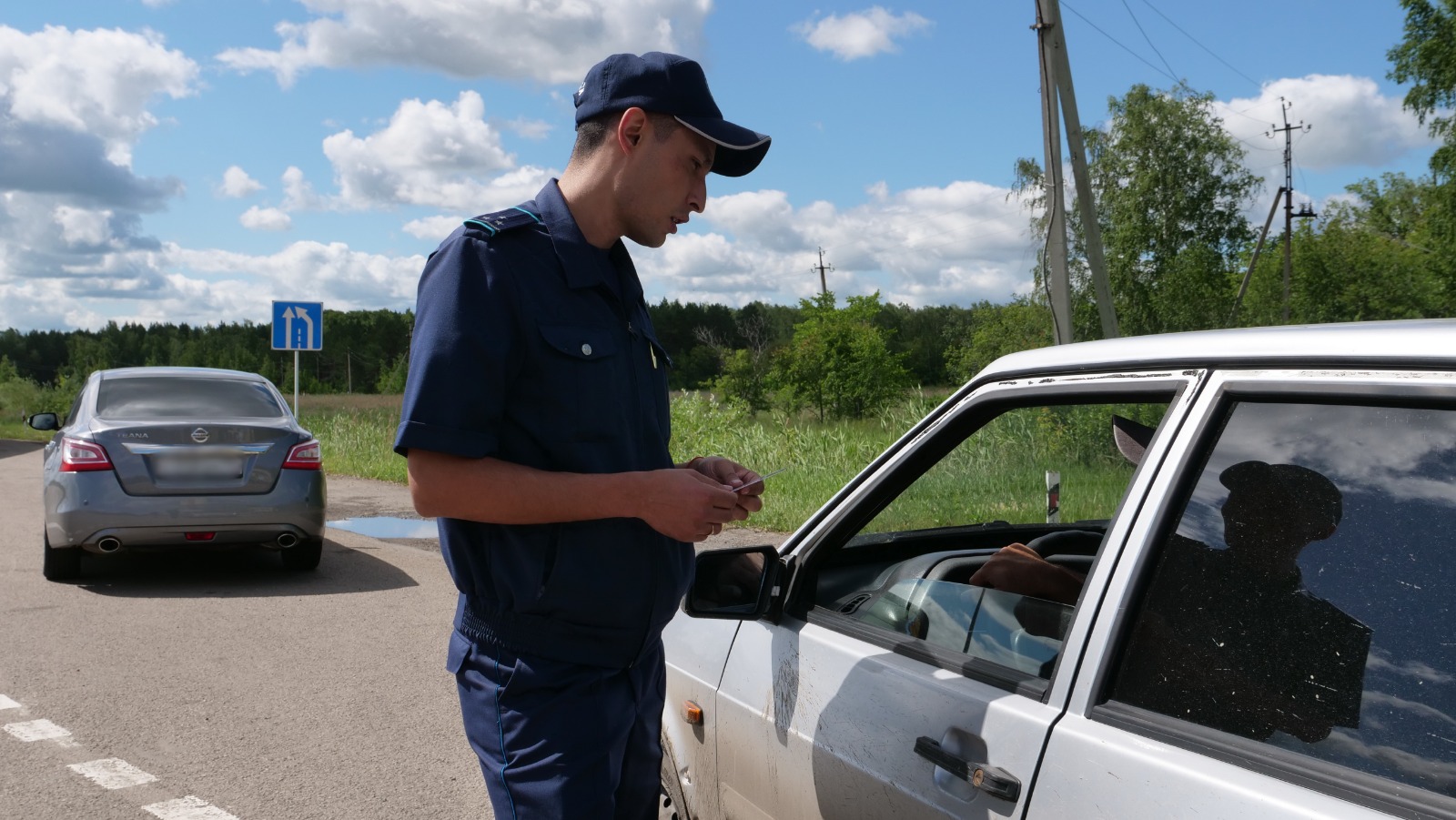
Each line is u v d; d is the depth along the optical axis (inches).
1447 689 49.2
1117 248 1590.8
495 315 72.6
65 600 300.4
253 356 5442.9
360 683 221.1
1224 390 61.7
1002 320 1352.1
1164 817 54.3
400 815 155.2
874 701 77.6
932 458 88.4
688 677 102.6
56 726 192.4
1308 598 55.1
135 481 306.3
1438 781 47.8
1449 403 51.3
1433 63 917.2
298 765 174.6
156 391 336.2
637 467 79.0
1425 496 52.1
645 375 81.3
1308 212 1776.6
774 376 1635.1
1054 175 586.6
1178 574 60.3
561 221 76.7
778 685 88.7
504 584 75.9
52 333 5831.7
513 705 76.8
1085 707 61.8
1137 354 68.2
